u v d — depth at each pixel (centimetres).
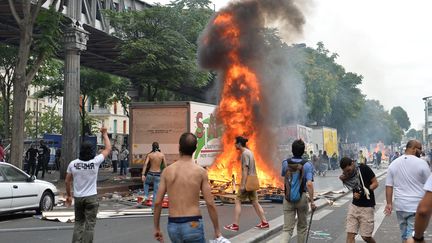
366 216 699
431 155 3017
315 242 887
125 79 4047
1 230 1006
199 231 445
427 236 944
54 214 1198
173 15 2586
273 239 915
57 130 6481
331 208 1464
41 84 3622
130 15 2506
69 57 2173
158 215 462
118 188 1878
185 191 448
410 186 658
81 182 727
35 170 2314
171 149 1850
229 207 1421
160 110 1870
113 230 998
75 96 2173
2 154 1869
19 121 1561
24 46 1556
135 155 1891
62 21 2083
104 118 7094
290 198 726
